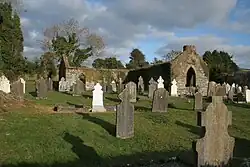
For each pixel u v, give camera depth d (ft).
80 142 35.32
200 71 139.54
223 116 26.32
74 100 80.79
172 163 30.40
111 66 212.23
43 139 35.09
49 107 62.03
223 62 181.16
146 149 34.88
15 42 118.21
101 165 29.53
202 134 25.93
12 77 115.75
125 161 30.89
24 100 66.08
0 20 112.27
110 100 82.94
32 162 28.48
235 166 27.48
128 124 39.29
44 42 194.80
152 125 47.19
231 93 94.79
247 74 149.89
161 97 59.57
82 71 162.30
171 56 211.41
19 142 33.42
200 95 65.51
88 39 203.82
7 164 27.45
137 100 81.87
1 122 41.47
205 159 25.67
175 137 40.83
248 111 68.54
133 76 168.25
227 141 26.45
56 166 28.32
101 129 42.01
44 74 174.91
